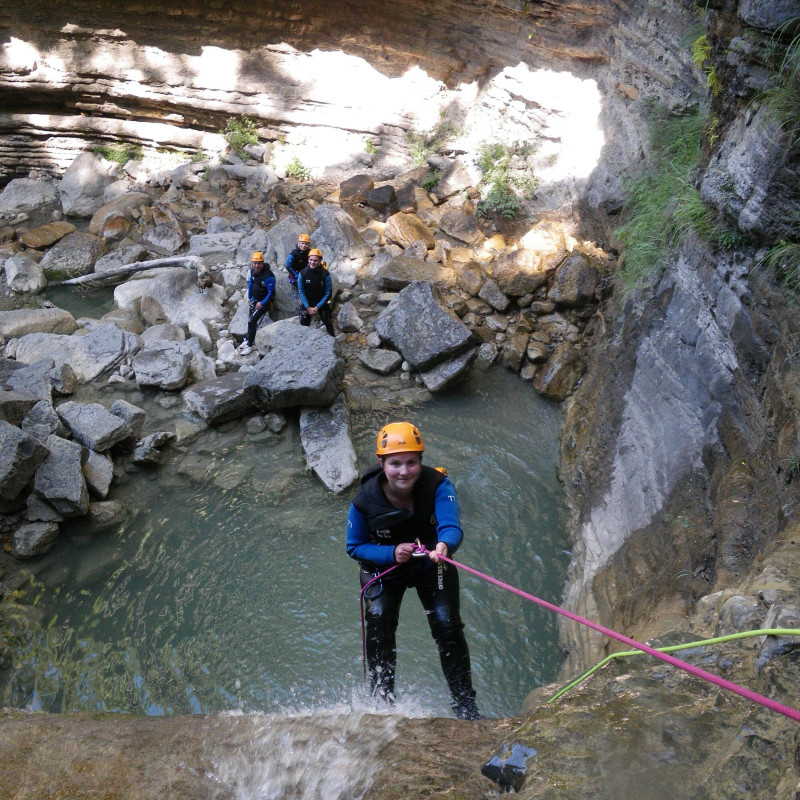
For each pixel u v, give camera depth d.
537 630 6.74
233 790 2.59
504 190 13.23
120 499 8.79
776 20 5.25
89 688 6.51
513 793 2.31
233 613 7.12
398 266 12.31
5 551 8.00
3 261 13.93
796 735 2.27
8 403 8.94
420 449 3.97
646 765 2.32
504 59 14.51
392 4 15.15
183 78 16.75
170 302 12.45
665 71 10.84
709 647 3.12
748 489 5.27
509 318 11.31
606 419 8.34
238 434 9.77
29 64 16.94
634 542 6.57
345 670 6.40
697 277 6.91
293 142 16.77
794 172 5.30
